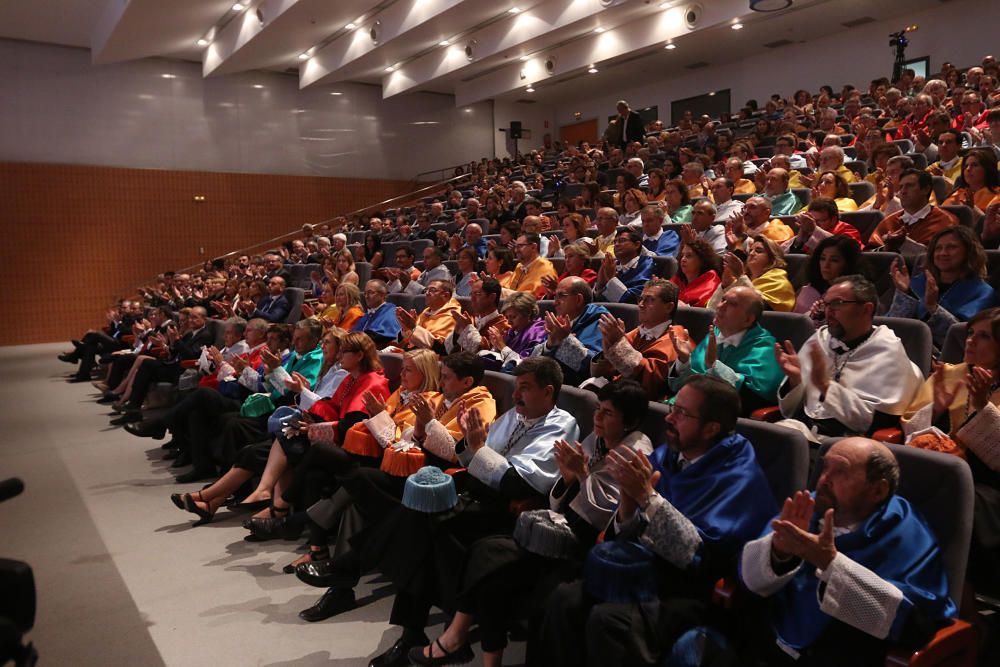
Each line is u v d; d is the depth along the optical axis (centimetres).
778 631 150
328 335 356
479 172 1250
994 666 179
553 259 487
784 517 142
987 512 171
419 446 252
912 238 339
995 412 176
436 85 1442
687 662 147
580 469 192
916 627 133
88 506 354
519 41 1077
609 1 965
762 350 238
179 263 1255
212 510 322
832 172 448
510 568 191
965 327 225
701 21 1020
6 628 93
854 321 221
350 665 209
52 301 1157
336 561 242
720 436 175
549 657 167
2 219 1120
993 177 366
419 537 212
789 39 1182
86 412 595
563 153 1166
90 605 248
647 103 1438
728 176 585
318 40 1141
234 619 237
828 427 211
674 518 162
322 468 277
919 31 1077
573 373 282
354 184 1434
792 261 325
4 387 735
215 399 389
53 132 1155
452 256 642
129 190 1212
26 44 1133
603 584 160
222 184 1295
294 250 1007
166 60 1246
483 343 338
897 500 150
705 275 329
